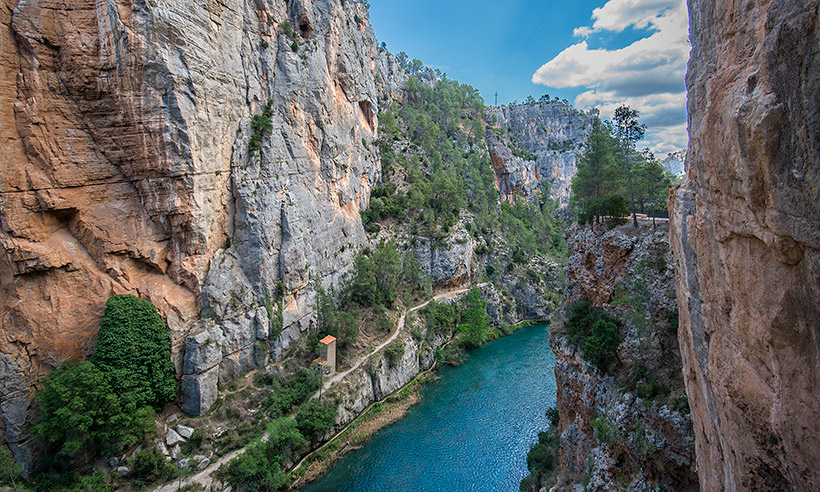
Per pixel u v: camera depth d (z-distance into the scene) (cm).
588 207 4128
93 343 4406
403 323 7681
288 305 6009
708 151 1329
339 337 6419
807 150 888
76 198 4381
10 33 4012
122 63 4297
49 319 4206
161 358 4553
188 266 4978
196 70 4766
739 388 1240
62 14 4156
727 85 1205
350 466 4884
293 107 6412
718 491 1479
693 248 1648
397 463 4941
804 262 938
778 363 1047
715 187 1314
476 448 5209
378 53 13138
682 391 2719
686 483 2636
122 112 4422
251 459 4325
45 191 4181
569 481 3575
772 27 959
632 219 4062
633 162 5012
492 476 4747
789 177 934
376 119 10150
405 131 13475
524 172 17075
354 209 8244
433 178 11056
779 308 1021
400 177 10781
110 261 4584
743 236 1171
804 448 991
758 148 999
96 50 4241
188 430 4475
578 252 4203
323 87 7038
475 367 7525
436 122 15075
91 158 4441
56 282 4275
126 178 4650
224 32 5259
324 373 5844
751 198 1066
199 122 4844
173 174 4666
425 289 8912
